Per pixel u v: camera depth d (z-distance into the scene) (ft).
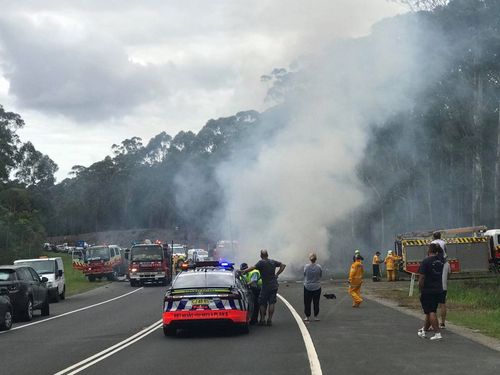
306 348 43.73
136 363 39.75
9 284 69.00
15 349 48.24
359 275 76.54
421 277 46.50
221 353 42.88
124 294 118.01
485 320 58.80
